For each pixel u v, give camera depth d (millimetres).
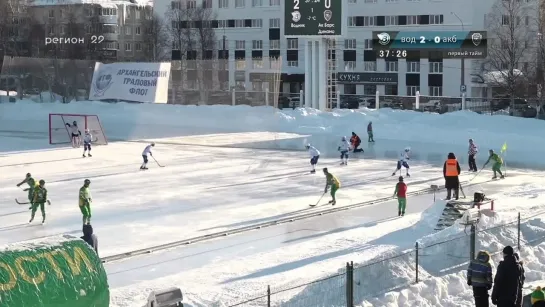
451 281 19031
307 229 28609
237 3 104438
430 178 41312
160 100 58219
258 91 77312
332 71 77062
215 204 33781
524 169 45094
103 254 24938
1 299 11219
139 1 125438
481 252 16922
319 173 43188
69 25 104062
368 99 88375
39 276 11852
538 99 71000
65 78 77688
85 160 48562
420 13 91188
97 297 12594
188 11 105812
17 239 27172
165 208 32906
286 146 55844
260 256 24531
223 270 22875
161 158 49531
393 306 17141
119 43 118188
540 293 14734
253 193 36594
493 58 83562
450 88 89562
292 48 101250
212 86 80000
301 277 21578
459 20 88562
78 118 69938
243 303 16578
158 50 109812
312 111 67750
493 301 16094
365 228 28547
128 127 67125
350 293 16906
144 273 22719
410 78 92438
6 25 102062
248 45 104125
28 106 74375
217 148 54688
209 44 104562
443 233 23922
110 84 59188
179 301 14391
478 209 27594
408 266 19391
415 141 58594
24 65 78812
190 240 26859
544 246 22625
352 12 95938
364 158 49500
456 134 57906
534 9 88188
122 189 37938
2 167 45562
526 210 30281
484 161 48562
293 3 67062
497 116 60938
